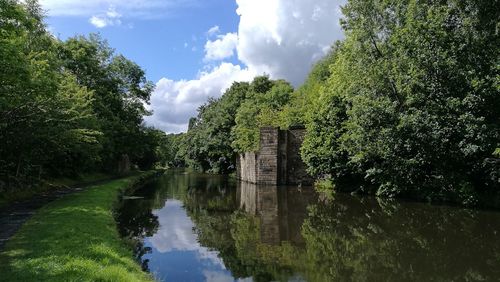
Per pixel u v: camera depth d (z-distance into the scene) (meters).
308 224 19.61
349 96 29.56
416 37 24.05
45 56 24.59
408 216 20.77
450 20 24.19
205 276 11.66
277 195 32.31
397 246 14.79
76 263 9.26
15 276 8.29
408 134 24.25
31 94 19.84
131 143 53.22
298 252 14.33
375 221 19.80
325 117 33.47
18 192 23.38
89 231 13.37
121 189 32.72
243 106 63.00
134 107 54.44
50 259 9.57
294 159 41.88
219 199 30.34
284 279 11.31
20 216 16.52
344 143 30.64
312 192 34.19
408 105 25.38
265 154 41.94
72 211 17.36
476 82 21.14
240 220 21.08
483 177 23.59
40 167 28.59
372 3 28.41
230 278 11.41
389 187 27.91
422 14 25.22
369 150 26.92
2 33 15.11
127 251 12.23
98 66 47.50
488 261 12.64
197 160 82.69
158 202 28.53
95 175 44.31
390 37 26.91
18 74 15.92
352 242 15.62
